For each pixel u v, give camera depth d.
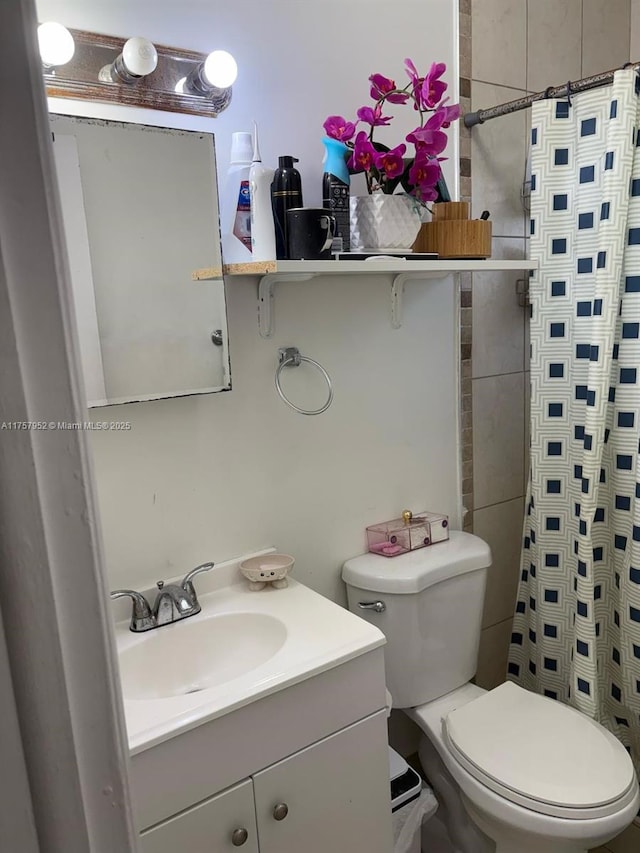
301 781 1.20
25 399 0.34
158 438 1.39
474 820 1.53
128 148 1.25
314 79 1.51
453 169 1.81
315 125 1.53
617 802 1.34
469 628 1.76
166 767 1.04
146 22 1.27
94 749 0.39
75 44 1.20
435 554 1.73
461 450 1.96
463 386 1.93
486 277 1.93
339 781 1.26
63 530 0.36
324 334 1.62
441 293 1.84
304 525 1.65
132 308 1.30
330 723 1.23
